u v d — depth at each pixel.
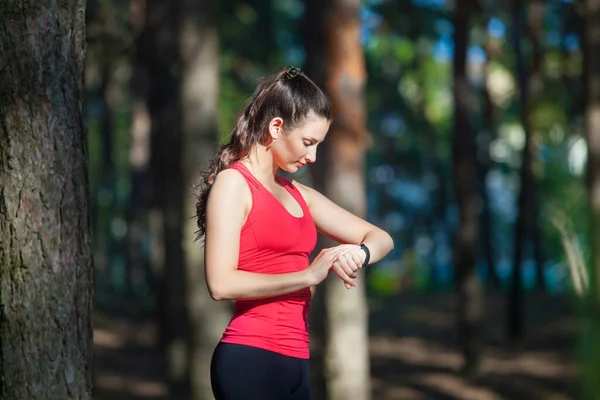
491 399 12.34
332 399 8.63
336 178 8.77
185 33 8.83
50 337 3.48
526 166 16.06
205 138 8.81
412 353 15.93
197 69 8.84
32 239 3.47
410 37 21.77
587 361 5.44
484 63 20.78
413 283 34.25
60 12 3.55
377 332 18.27
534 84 16.16
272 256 3.24
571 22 19.92
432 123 34.78
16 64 3.48
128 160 37.94
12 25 3.48
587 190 10.33
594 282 5.48
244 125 3.31
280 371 3.23
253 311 3.25
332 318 8.67
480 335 13.73
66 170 3.53
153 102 17.64
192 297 8.74
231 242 3.18
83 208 3.61
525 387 12.74
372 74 29.70
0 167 3.48
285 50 25.42
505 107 30.66
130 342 17.02
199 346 8.68
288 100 3.25
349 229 3.53
